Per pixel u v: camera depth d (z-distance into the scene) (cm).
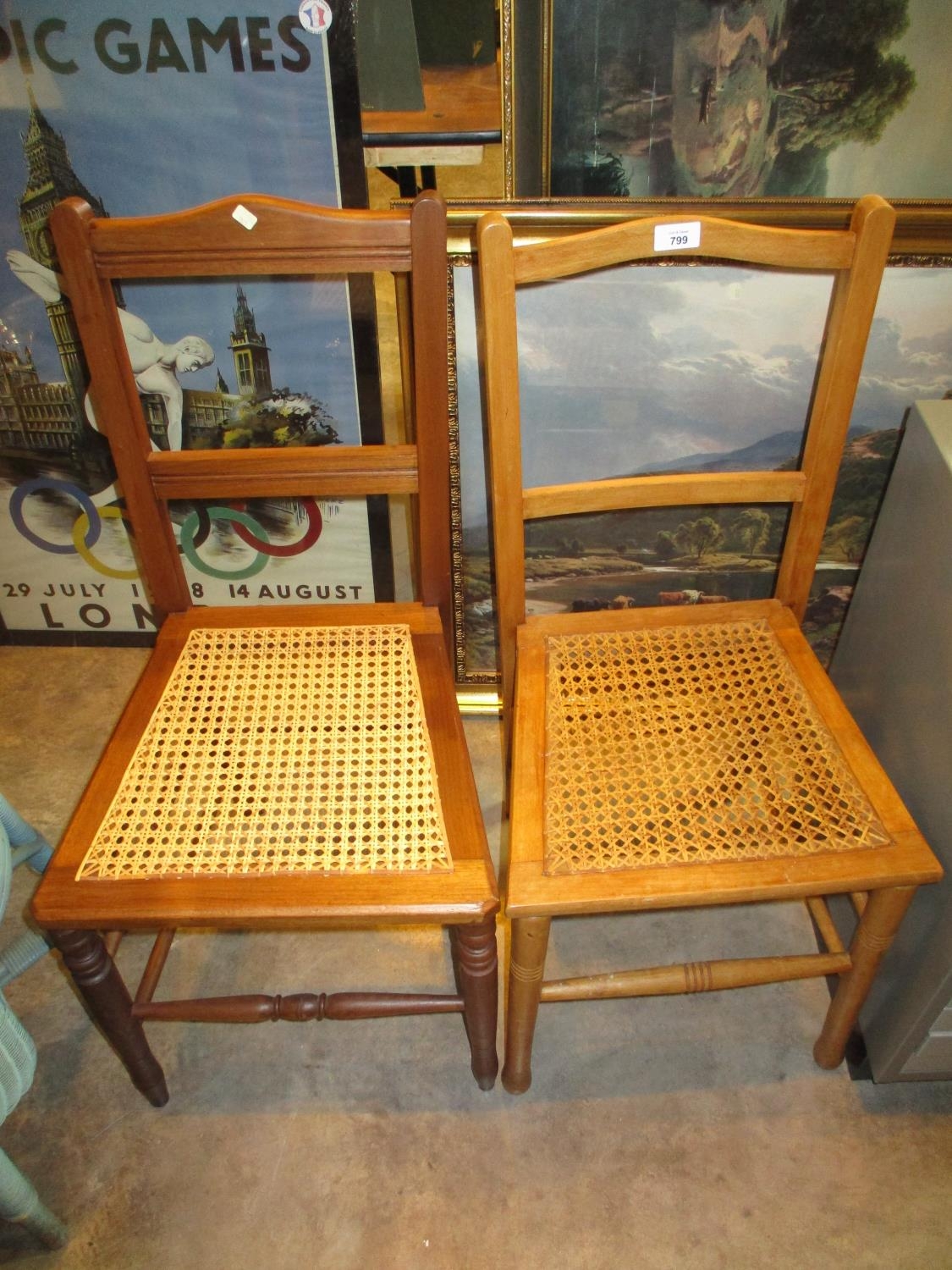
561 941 125
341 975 121
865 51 92
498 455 94
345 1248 97
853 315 89
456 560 137
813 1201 100
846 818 88
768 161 100
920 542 97
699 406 119
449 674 101
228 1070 112
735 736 95
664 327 112
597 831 87
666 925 127
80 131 105
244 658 103
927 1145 104
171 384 124
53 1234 95
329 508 138
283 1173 103
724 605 110
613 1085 110
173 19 97
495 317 87
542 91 97
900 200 101
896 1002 100
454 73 97
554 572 137
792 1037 114
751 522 131
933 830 92
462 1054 113
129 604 154
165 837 86
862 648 113
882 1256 95
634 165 102
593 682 101
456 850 84
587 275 108
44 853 97
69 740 148
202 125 104
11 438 134
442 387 94
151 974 106
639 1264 95
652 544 134
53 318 121
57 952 124
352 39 96
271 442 129
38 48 99
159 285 115
